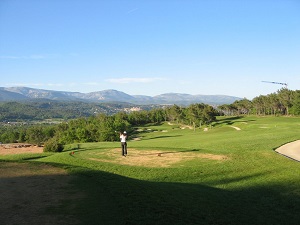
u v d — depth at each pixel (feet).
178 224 35.35
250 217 43.42
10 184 45.57
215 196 50.80
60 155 100.78
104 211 35.09
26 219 31.96
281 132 161.68
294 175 70.08
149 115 497.46
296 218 46.06
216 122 362.12
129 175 74.38
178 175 73.36
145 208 37.60
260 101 437.17
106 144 154.20
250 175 71.92
